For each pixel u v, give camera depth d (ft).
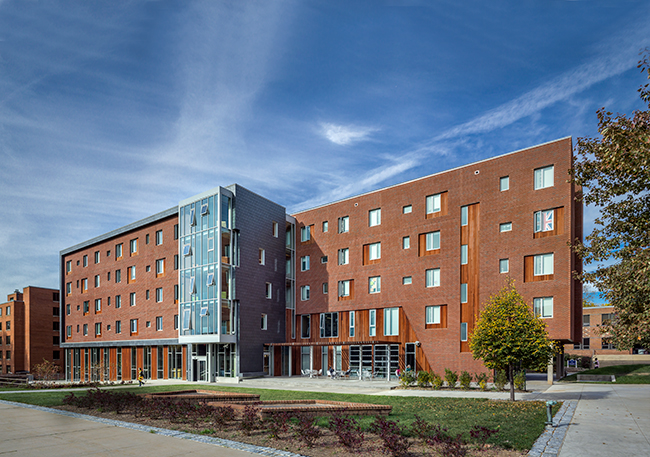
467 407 56.29
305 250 147.64
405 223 122.01
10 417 51.67
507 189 103.50
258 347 130.62
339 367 131.13
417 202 120.26
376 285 127.03
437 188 116.26
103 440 38.83
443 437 34.04
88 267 183.32
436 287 112.98
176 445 36.83
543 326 63.98
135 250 161.17
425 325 113.91
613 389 73.00
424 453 33.86
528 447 34.86
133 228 160.45
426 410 54.44
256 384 103.96
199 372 128.47
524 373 79.92
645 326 34.30
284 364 138.31
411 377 91.97
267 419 44.50
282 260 145.28
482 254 105.29
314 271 143.84
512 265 100.07
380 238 127.44
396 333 119.65
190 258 131.44
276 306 140.05
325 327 137.49
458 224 110.73
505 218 102.68
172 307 142.00
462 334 106.83
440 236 114.32
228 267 126.00
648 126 33.42
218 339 119.24
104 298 171.83
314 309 141.38
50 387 100.32
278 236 145.07
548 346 62.80
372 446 36.09
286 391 82.84
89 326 178.09
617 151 33.96
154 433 41.83
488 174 107.04
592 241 39.19
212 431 42.09
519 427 42.14
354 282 132.05
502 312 63.93
